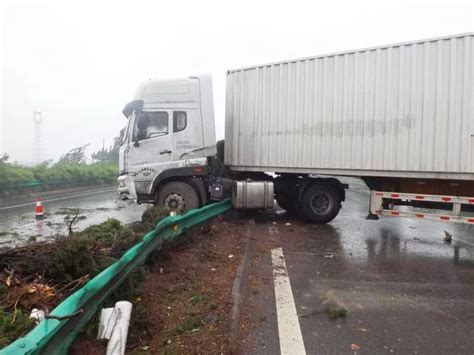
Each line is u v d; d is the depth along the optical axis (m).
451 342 3.16
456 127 6.61
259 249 6.35
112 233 5.02
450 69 6.62
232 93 9.18
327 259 5.84
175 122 8.20
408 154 7.04
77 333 2.56
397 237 7.66
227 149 9.29
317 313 3.76
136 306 3.53
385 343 3.14
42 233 7.69
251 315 3.67
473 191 6.88
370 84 7.38
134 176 8.19
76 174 21.59
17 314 2.62
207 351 2.87
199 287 4.30
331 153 7.87
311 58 8.01
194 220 6.84
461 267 5.48
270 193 8.71
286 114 8.39
